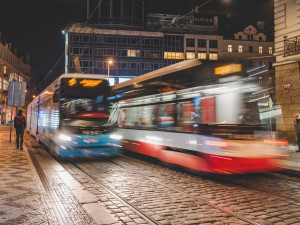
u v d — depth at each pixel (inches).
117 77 2119.8
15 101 644.7
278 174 339.0
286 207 210.8
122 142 470.0
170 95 348.8
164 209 202.7
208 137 286.2
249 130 285.0
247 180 305.3
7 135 1025.5
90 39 2095.2
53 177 292.0
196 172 333.1
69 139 423.2
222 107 283.3
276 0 648.4
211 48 2316.7
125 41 2149.4
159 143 365.1
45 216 173.6
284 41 609.3
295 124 515.5
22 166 347.9
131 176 318.7
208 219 182.5
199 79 302.4
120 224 169.0
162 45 2212.1
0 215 174.6
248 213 196.5
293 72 601.0
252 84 297.0
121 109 482.6
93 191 252.7
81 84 447.5
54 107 465.7
